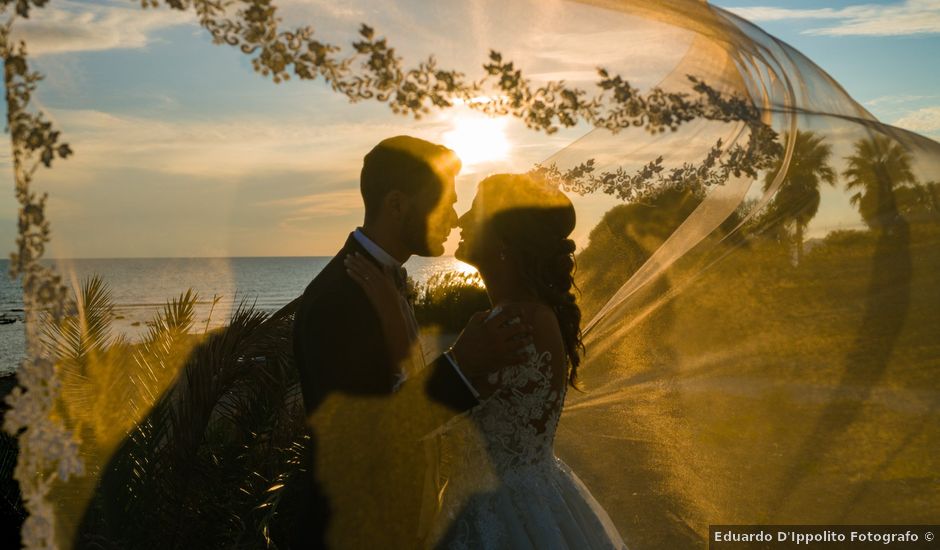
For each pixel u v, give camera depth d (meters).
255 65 1.71
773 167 2.49
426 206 2.21
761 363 2.60
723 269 2.67
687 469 2.62
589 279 3.07
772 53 2.35
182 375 2.67
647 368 2.87
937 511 2.27
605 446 2.89
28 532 1.59
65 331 1.70
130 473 2.36
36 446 1.61
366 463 2.09
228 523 2.96
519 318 2.32
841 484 2.40
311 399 2.14
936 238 2.43
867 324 2.44
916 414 2.36
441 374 2.18
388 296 2.15
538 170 2.63
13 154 1.59
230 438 3.54
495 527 2.36
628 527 2.61
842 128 2.44
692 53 2.05
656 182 2.63
